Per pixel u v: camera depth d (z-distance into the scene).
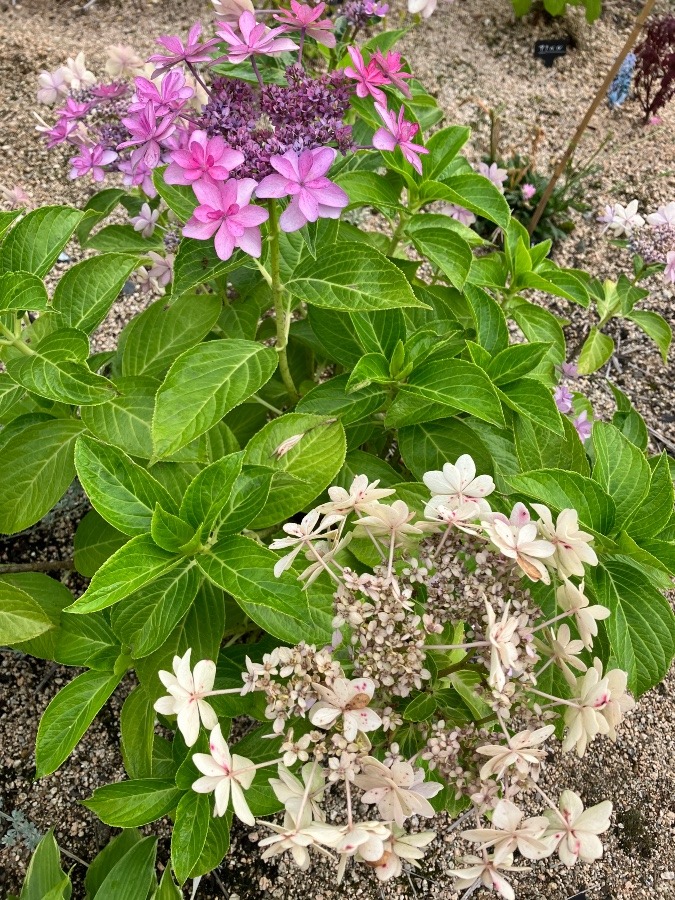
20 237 0.47
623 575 0.43
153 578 0.38
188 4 1.30
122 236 0.66
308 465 0.46
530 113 1.20
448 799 0.45
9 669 0.68
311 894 0.59
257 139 0.40
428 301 0.59
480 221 1.04
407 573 0.37
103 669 0.46
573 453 0.51
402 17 1.22
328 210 0.38
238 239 0.36
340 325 0.55
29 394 0.55
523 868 0.36
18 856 0.60
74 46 1.19
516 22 1.34
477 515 0.37
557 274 0.64
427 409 0.48
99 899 0.49
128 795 0.45
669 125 1.22
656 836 0.64
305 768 0.34
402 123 0.45
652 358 0.97
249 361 0.44
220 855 0.43
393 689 0.37
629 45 0.81
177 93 0.41
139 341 0.54
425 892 0.59
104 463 0.40
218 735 0.33
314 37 0.45
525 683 0.37
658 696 0.72
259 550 0.39
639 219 0.76
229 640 0.65
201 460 0.48
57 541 0.74
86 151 0.57
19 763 0.64
